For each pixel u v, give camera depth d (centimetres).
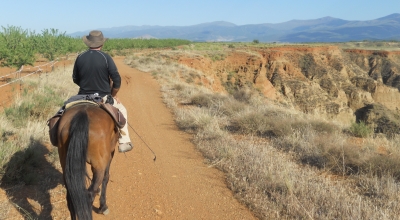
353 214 559
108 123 472
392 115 6075
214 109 1440
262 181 705
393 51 8719
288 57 7281
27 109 1015
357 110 6494
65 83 1753
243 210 621
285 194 648
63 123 449
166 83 2453
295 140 976
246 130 1127
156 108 1560
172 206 636
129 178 759
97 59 518
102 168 446
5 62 2017
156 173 792
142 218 590
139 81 2491
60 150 448
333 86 6588
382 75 8250
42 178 689
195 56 5344
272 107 1542
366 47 11288
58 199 616
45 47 2831
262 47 7594
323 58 7456
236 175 768
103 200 580
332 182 728
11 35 2180
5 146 714
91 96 508
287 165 778
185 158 898
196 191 700
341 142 904
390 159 786
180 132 1159
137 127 1217
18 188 634
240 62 6138
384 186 682
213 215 606
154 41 8481
